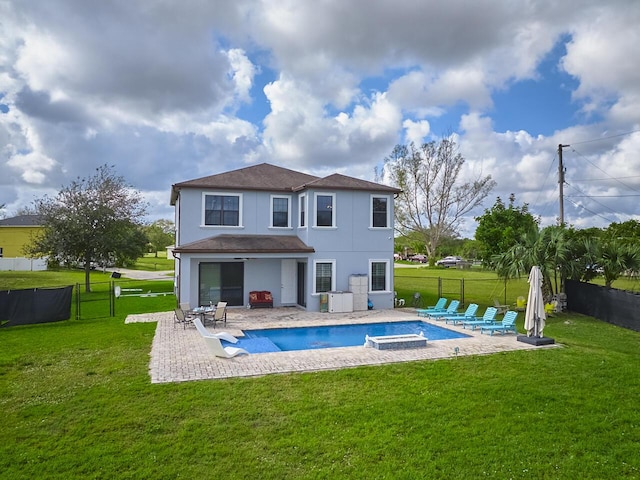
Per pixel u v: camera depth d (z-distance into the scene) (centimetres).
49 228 3070
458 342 1458
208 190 2236
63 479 566
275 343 1572
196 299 2212
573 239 2142
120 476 573
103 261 3222
